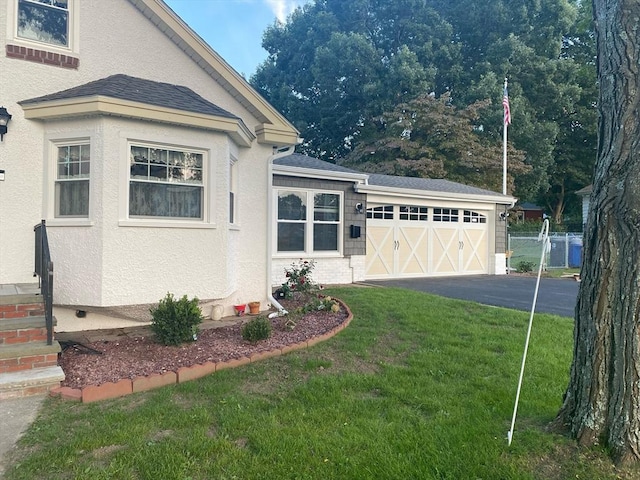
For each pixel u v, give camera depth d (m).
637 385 2.92
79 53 6.47
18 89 6.01
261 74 34.06
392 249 13.95
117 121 5.86
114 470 2.87
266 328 5.73
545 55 28.12
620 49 2.98
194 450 3.13
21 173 6.00
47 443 3.25
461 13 28.84
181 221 6.42
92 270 5.78
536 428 3.46
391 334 6.29
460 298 10.04
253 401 4.01
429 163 23.50
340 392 4.22
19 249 6.02
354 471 2.92
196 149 6.56
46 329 4.68
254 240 8.11
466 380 4.56
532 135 26.38
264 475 2.87
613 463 2.94
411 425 3.56
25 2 6.14
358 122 30.05
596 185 3.15
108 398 4.12
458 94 27.53
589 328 3.16
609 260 3.05
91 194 5.81
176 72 7.34
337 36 28.03
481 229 16.20
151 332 6.26
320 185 12.02
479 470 2.95
